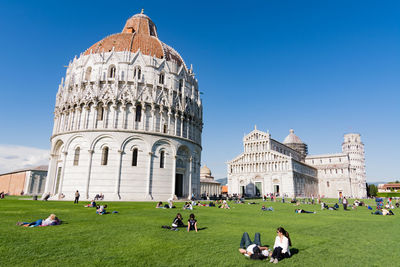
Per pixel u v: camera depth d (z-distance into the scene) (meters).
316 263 10.66
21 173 98.81
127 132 48.34
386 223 23.73
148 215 24.39
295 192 103.25
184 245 12.80
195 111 62.69
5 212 23.59
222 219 23.72
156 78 54.41
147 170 48.75
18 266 9.23
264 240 14.67
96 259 10.21
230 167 119.44
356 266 10.39
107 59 52.62
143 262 10.04
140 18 74.69
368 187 161.75
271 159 108.56
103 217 21.98
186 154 56.75
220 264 10.15
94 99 49.19
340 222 23.80
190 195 55.03
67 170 47.97
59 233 14.63
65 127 52.25
